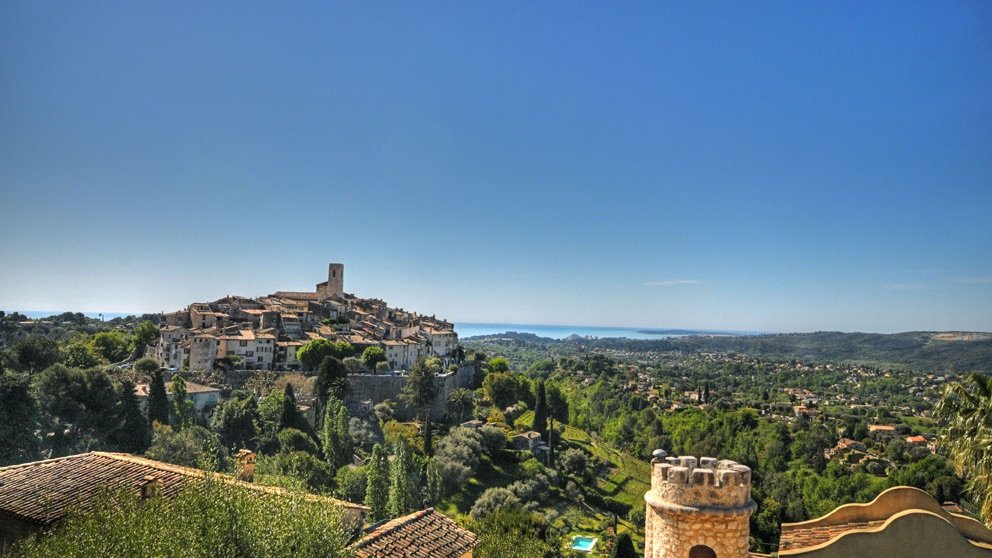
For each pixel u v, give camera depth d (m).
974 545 20.61
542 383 152.38
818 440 152.25
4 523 28.52
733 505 20.72
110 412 92.44
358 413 139.38
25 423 78.19
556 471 126.81
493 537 49.56
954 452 32.84
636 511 112.88
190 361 152.75
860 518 24.48
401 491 78.44
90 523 22.50
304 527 25.11
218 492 24.75
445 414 147.25
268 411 116.31
